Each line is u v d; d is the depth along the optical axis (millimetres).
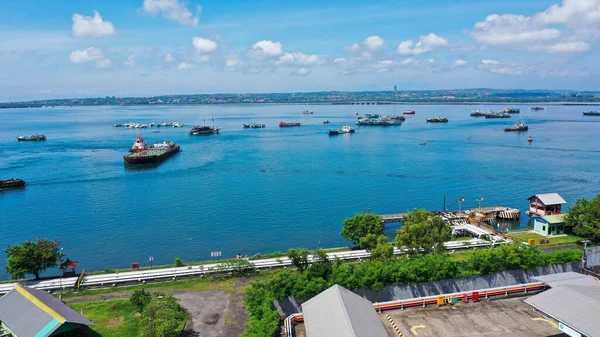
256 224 130125
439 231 86312
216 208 147500
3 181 178625
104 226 130125
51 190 176500
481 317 60719
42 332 55094
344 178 192375
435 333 56719
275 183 184500
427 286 68000
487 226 116688
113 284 78938
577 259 74500
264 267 84750
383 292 66688
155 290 75562
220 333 60375
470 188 170750
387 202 152875
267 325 56219
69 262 87125
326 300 54594
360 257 88875
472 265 71625
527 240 100375
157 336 54406
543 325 58281
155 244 114750
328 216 137250
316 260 76000
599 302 51344
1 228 130000
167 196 164500
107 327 63062
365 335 46875
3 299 63688
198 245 113688
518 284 71188
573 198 153250
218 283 78312
